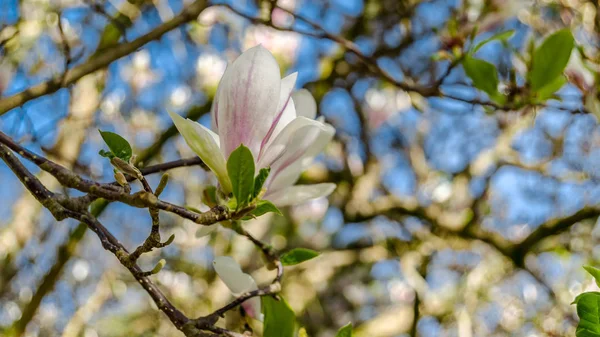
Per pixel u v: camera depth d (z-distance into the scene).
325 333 2.64
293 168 0.77
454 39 1.06
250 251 2.13
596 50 1.24
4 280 1.85
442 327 2.21
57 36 1.59
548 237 2.01
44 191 0.69
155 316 2.12
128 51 0.99
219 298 2.02
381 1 1.99
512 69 1.00
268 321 0.77
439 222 2.13
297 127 0.73
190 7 1.03
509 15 1.06
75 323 1.94
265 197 0.76
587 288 1.63
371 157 2.27
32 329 1.99
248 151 0.68
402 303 2.67
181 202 2.24
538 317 2.24
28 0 1.54
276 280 0.77
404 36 1.97
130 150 0.68
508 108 1.01
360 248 2.53
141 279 0.69
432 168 2.52
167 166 0.82
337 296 2.78
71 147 1.65
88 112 1.71
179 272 2.13
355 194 2.20
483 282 2.25
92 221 0.70
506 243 2.04
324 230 2.56
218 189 0.74
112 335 2.09
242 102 0.73
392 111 2.34
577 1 1.35
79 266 2.15
